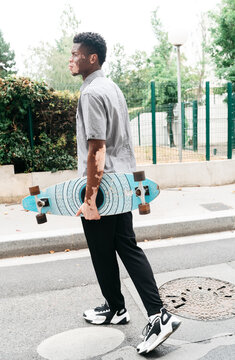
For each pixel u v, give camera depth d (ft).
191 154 28.43
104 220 7.26
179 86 25.62
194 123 29.40
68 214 7.64
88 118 6.57
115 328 8.59
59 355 7.61
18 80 20.85
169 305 9.49
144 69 97.60
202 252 13.71
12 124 21.63
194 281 11.03
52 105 21.97
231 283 10.82
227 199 20.63
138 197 7.33
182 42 25.03
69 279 11.69
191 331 8.32
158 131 27.76
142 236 15.52
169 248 14.35
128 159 7.62
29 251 14.37
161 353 7.54
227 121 26.14
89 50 7.22
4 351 7.84
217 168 24.86
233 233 16.25
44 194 7.70
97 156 6.66
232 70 56.08
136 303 9.87
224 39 57.26
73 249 14.79
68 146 22.61
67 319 9.15
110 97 6.89
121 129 7.27
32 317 9.30
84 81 7.48
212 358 7.32
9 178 21.27
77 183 7.44
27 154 21.68
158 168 24.04
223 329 8.37
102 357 7.48
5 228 16.08
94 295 10.51
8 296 10.58
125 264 7.47
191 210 18.19
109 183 7.12
